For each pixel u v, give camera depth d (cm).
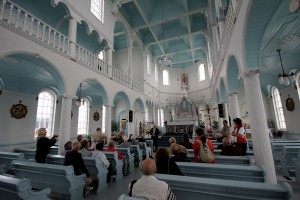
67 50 834
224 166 345
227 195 233
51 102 1217
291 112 1209
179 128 2011
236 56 579
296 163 531
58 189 424
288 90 1223
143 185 219
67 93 791
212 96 1959
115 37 1892
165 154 340
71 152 469
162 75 2447
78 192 425
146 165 231
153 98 2119
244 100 1672
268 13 418
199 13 1662
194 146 449
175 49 2194
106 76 1134
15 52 576
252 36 473
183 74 2441
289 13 560
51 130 1193
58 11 1087
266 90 1534
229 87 837
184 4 1393
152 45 2188
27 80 998
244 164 438
